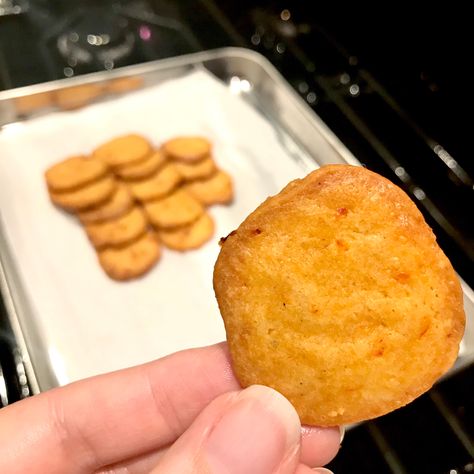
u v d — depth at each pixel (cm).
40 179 43
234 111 49
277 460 19
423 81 53
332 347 20
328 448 23
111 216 41
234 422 19
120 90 49
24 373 33
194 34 57
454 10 50
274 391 20
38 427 25
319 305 20
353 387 20
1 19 56
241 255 21
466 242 43
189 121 48
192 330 37
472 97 51
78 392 25
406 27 54
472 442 32
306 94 52
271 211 22
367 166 48
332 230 21
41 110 47
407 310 20
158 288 39
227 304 21
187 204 43
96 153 44
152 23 58
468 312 36
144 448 26
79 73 53
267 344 21
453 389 34
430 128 50
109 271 39
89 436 25
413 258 21
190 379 25
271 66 51
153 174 44
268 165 46
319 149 47
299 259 21
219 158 47
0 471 24
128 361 36
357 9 57
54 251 40
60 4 58
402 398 20
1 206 42
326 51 56
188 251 41
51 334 36
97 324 37
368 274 21
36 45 55
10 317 35
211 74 51
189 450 20
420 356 20
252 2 60
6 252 39
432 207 45
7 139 45
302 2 59
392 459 32
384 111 51
